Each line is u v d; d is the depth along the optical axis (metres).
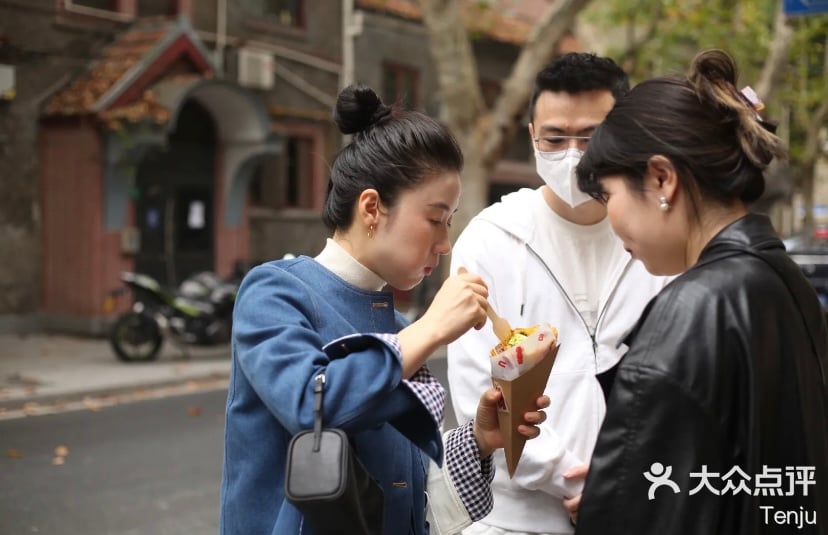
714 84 1.48
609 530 1.39
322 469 1.31
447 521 1.77
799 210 26.22
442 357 9.88
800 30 14.05
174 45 11.86
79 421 7.38
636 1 14.02
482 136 10.80
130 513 4.97
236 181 13.19
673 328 1.39
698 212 1.49
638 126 1.49
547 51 10.52
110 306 11.48
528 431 1.67
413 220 1.53
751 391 1.34
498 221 2.25
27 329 11.73
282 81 14.31
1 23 11.18
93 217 11.44
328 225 1.65
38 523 4.78
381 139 1.55
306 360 1.40
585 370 2.15
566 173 2.12
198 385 9.11
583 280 2.20
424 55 16.62
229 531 1.54
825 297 8.60
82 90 11.45
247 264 11.50
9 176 11.46
